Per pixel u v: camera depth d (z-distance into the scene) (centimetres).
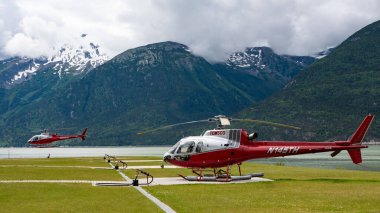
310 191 2839
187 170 4800
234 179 3569
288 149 3638
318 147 3628
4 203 2358
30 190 2878
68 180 3559
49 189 2933
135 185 3184
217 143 3662
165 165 5753
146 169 4934
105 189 2952
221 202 2377
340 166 8662
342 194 2675
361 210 2089
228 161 3653
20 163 6103
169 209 2161
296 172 4572
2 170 4606
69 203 2347
